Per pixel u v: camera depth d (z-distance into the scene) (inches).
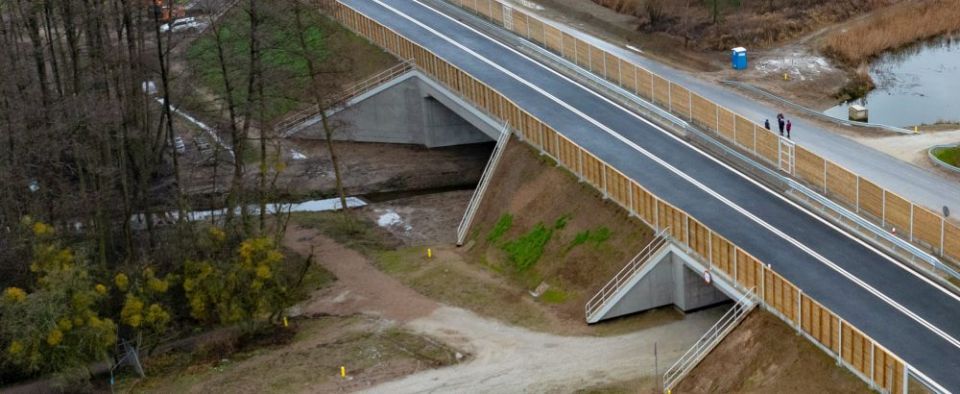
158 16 2640.3
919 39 3934.5
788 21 3875.5
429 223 2908.5
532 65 3299.7
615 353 2071.9
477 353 2133.4
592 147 2659.9
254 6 2672.2
